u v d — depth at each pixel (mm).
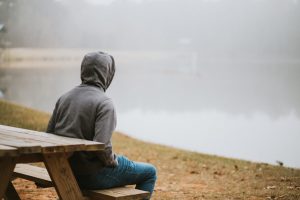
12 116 14164
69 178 3338
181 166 9570
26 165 4359
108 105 3547
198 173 8734
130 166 3775
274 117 36375
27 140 3191
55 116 3791
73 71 102875
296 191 6824
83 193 3578
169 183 7551
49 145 3000
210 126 28859
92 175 3570
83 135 3557
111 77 3924
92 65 3725
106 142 3430
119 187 3750
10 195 4000
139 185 3936
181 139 22078
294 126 30641
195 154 11797
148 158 10617
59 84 64312
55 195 5926
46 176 3832
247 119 34500
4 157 3078
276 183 7613
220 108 42531
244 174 8625
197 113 37312
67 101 3672
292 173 8750
